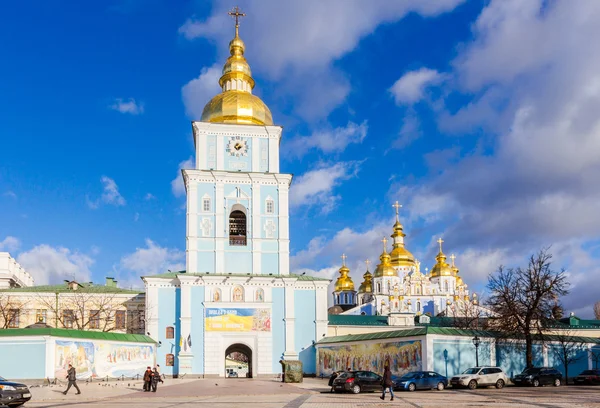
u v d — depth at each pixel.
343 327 78.12
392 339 61.47
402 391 48.31
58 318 75.06
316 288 74.62
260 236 75.31
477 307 108.00
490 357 61.53
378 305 131.38
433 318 94.44
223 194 75.44
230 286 72.31
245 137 77.81
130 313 79.88
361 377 46.97
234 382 61.34
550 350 66.50
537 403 35.12
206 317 71.06
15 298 78.25
